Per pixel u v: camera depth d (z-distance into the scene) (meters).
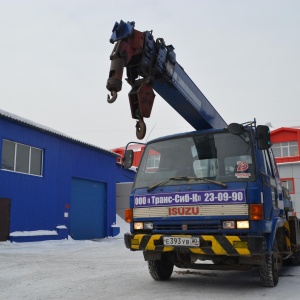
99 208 25.09
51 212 20.42
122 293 5.75
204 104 7.35
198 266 6.29
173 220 5.85
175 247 5.70
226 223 5.51
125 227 27.75
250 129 6.06
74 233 22.39
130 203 6.33
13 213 17.92
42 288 6.32
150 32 5.98
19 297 5.64
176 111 7.09
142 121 5.67
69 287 6.36
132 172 29.45
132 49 5.75
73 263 10.03
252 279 6.88
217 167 5.97
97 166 24.92
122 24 5.65
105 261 10.52
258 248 5.24
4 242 17.16
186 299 5.26
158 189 6.12
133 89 5.90
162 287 6.19
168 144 6.59
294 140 34.28
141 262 10.13
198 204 5.71
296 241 7.68
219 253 5.43
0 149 17.36
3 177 17.48
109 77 5.50
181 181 6.03
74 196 22.72
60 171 21.38
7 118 17.73
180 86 6.52
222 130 6.27
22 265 9.61
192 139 6.44
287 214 7.69
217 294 5.56
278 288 5.94
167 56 6.21
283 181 8.06
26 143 18.98
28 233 18.59
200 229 5.67
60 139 21.56
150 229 6.05
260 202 5.49
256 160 5.77
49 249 15.20
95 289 6.12
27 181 18.94
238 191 5.53
